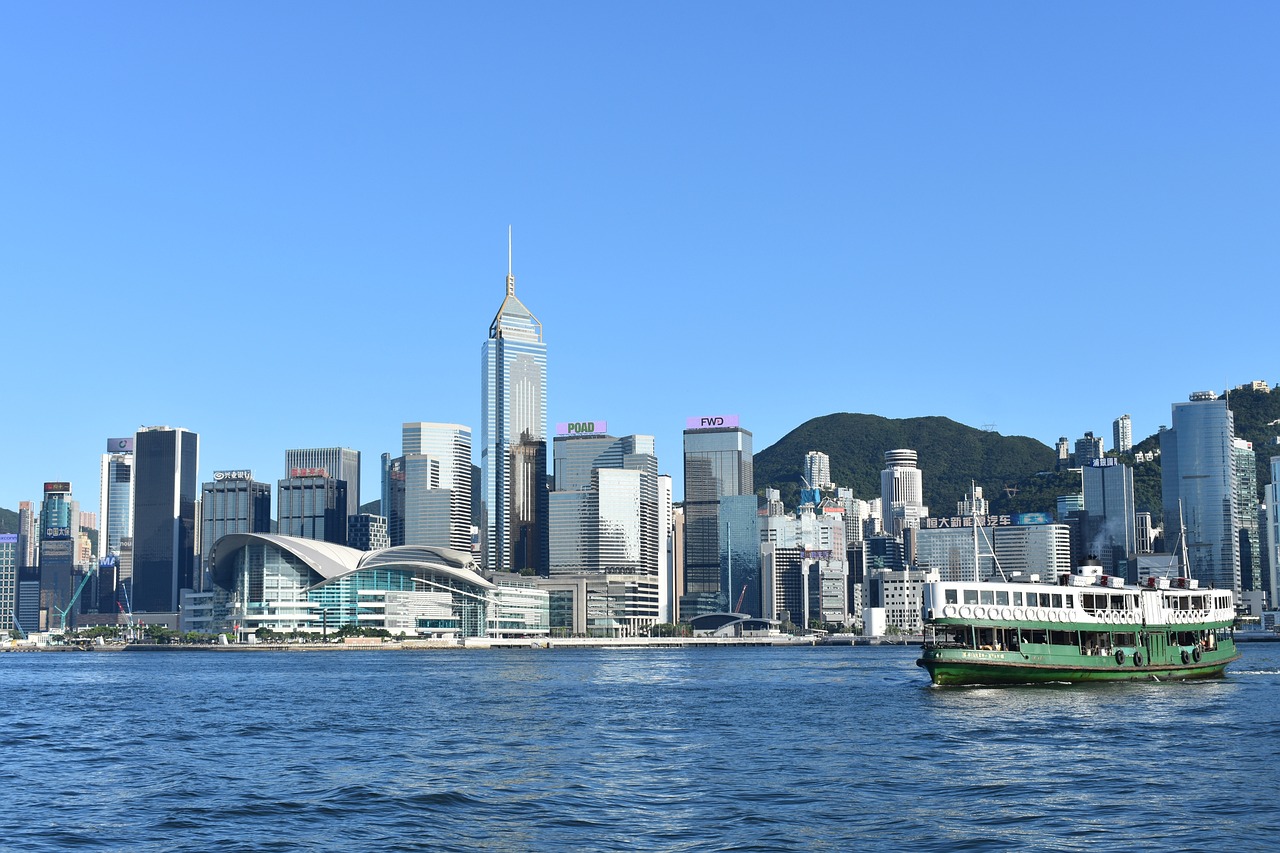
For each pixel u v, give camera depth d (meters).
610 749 117.62
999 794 87.00
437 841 72.75
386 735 134.38
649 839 72.69
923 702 159.38
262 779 98.88
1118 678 179.50
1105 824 76.12
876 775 96.94
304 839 73.75
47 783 98.44
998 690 172.00
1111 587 183.75
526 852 69.56
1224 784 90.56
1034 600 175.50
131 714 169.00
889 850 69.38
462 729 140.38
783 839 72.31
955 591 173.00
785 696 192.50
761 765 104.00
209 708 178.88
